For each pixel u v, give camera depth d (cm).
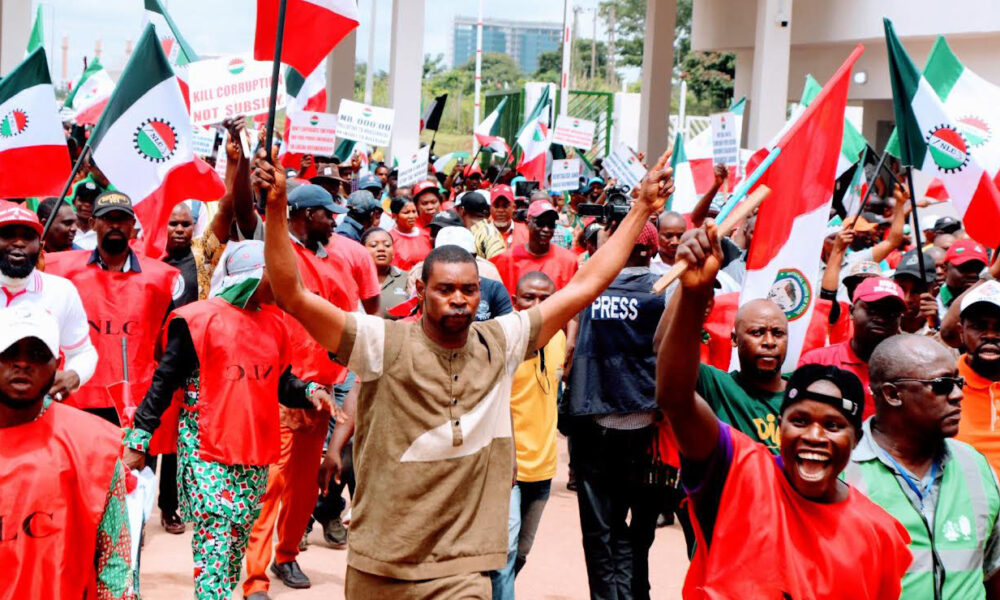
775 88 2381
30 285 575
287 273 411
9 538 374
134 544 431
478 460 434
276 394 624
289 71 1247
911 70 755
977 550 422
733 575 369
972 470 430
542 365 642
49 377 385
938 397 419
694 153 1351
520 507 650
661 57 2714
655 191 461
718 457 376
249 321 611
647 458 660
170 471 845
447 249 431
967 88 858
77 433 390
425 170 1512
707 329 731
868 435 435
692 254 351
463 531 431
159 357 680
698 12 3169
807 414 366
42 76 732
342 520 869
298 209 775
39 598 373
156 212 725
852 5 2695
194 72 901
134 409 609
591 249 1100
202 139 1120
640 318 648
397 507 424
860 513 374
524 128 1752
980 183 745
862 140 1024
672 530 931
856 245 1049
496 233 1087
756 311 509
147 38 715
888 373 427
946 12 2528
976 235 753
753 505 370
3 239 557
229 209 766
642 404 650
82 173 1112
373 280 828
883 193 1401
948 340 671
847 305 764
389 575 423
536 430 639
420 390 425
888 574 376
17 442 381
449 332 430
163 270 714
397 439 426
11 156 729
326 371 755
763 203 607
